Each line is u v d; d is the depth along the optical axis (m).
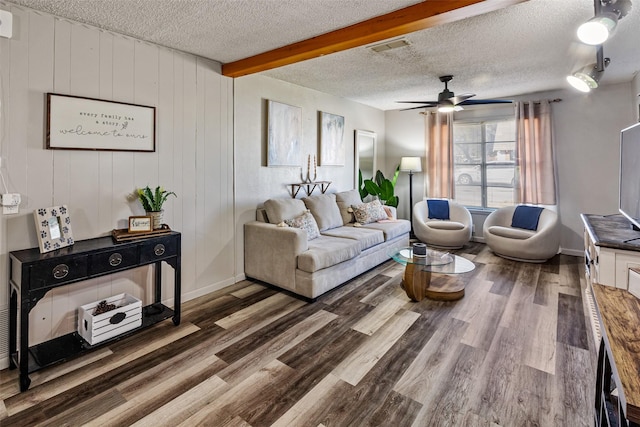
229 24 2.51
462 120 5.71
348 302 3.27
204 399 1.91
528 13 2.40
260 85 3.96
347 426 1.71
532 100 4.93
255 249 3.72
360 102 5.66
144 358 2.31
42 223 2.20
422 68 3.73
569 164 4.81
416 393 1.96
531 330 2.68
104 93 2.64
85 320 2.41
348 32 2.55
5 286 2.23
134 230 2.62
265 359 2.31
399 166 6.00
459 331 2.68
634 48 3.11
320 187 4.93
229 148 3.64
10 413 1.79
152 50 2.92
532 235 4.46
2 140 2.19
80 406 1.85
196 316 2.96
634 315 1.14
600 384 1.36
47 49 2.35
